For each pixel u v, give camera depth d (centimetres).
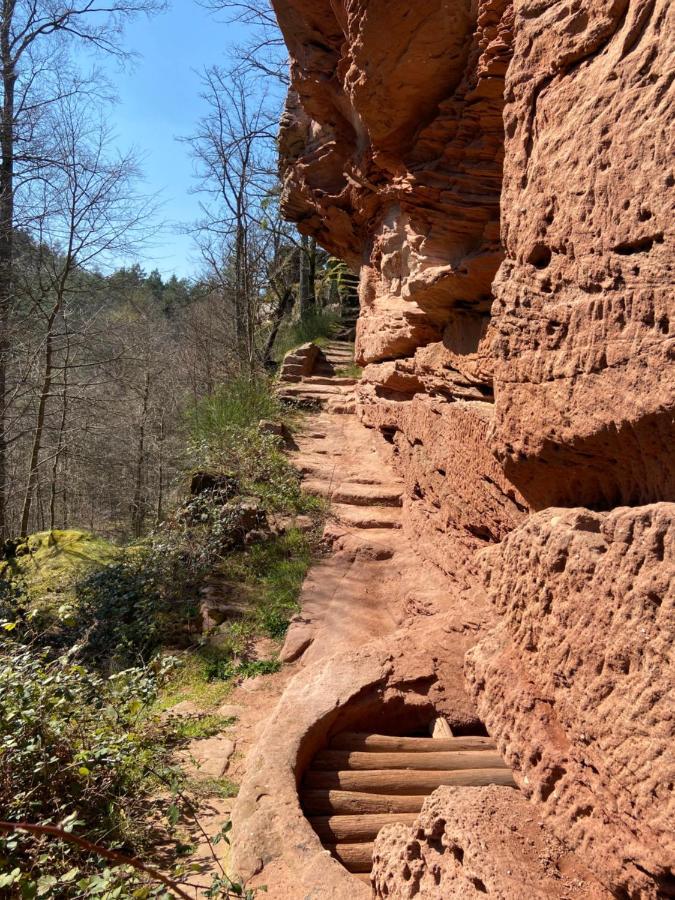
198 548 669
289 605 591
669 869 159
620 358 225
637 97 221
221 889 264
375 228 923
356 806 340
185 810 328
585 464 264
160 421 1842
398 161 567
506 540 242
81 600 660
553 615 208
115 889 234
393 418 791
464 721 401
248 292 1552
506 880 190
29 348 1303
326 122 875
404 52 469
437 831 230
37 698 319
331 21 745
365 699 404
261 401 1047
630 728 173
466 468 501
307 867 286
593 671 189
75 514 2073
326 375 1289
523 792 220
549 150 265
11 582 728
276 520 719
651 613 171
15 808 285
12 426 1341
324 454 895
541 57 273
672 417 205
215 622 579
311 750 370
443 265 563
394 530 700
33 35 1259
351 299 1770
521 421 288
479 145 471
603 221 233
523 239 282
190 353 1981
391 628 548
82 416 1568
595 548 195
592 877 195
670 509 174
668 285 206
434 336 689
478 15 423
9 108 1209
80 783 312
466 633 443
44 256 1307
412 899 223
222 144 1538
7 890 255
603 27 239
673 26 209
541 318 271
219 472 796
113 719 348
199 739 425
